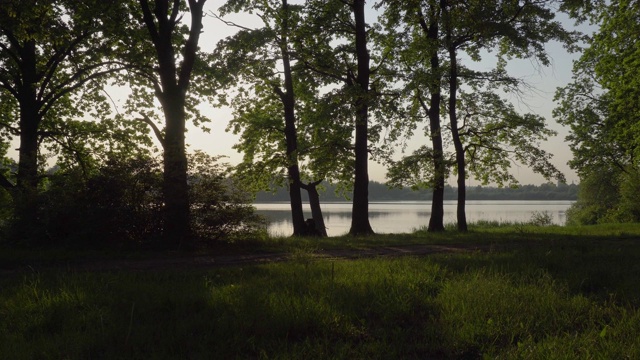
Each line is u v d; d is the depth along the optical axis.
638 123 26.42
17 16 15.69
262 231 14.30
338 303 5.85
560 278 7.41
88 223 12.30
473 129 23.69
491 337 4.82
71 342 4.61
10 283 7.73
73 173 12.94
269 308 5.61
